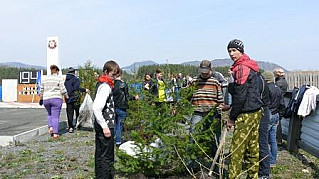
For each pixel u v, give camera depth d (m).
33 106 27.81
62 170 7.77
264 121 6.45
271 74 7.69
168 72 7.43
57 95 11.77
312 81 19.41
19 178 7.20
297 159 9.09
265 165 6.58
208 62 7.08
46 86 11.75
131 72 10.71
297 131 9.88
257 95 5.71
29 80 33.62
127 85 9.24
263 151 6.53
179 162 6.77
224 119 6.63
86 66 16.69
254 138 5.88
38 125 15.25
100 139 6.01
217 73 10.89
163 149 6.66
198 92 7.05
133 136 6.76
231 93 5.85
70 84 13.12
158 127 6.68
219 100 7.03
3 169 7.91
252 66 5.72
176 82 7.05
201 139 6.64
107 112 5.99
